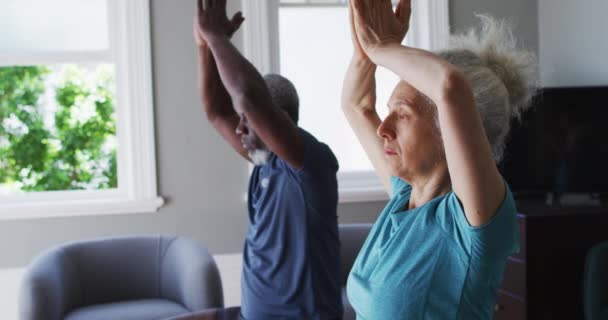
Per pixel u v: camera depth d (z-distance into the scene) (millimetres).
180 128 4191
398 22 1073
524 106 1223
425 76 942
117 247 3682
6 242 4090
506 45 1177
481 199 960
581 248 3498
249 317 1831
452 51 1122
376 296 1086
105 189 4320
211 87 2000
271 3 4297
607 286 3275
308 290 1771
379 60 1023
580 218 3502
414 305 1049
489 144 1051
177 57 4172
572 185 3859
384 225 1158
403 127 1110
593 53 4023
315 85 4445
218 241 4238
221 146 4227
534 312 3461
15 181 4473
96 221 4148
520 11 4484
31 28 4281
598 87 3816
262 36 4188
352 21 1254
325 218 1785
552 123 3867
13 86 4461
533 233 3445
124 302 3564
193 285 3426
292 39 4398
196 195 4215
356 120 1382
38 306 3172
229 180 4238
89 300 3592
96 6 4320
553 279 3477
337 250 1837
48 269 3334
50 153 4508
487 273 1017
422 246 1062
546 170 3883
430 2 4344
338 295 1829
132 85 4129
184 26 4172
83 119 4527
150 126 4148
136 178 4156
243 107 1641
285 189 1784
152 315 3287
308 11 4402
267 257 1808
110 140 4555
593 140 3844
